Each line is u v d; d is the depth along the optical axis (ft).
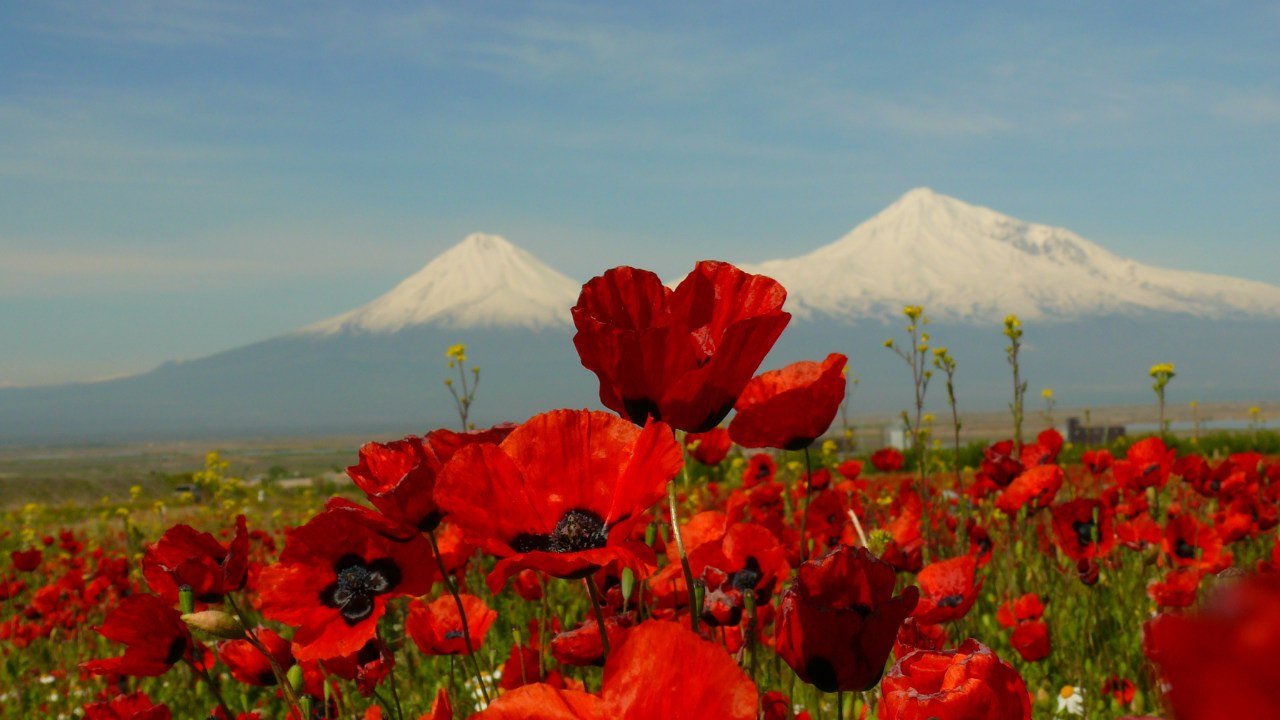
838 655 4.90
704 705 2.88
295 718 7.93
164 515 65.26
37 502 157.38
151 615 8.39
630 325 5.59
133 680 17.71
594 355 5.26
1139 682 14.10
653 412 5.30
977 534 19.21
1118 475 20.71
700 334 5.58
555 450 4.76
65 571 31.78
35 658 23.02
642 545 4.58
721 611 8.63
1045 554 19.38
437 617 9.75
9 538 53.83
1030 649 13.15
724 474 36.73
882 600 5.16
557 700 3.02
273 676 9.18
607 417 4.85
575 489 4.80
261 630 9.08
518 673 9.37
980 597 18.69
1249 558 19.80
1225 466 22.27
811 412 6.32
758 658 9.04
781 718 7.44
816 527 15.11
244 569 8.71
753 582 9.00
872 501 22.53
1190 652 1.24
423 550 6.42
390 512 6.04
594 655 8.24
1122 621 16.61
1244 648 1.20
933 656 4.51
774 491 17.78
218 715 12.16
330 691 8.72
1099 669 14.78
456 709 9.69
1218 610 1.25
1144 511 20.36
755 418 6.40
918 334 22.54
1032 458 21.49
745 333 5.03
